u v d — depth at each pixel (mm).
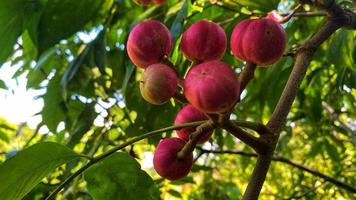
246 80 183
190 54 191
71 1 358
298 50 246
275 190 759
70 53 506
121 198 245
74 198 394
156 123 429
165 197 625
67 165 388
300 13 316
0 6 357
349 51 348
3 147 656
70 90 426
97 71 450
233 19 376
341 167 605
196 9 336
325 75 532
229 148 654
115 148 218
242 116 553
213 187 605
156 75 178
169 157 198
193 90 166
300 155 726
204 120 209
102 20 417
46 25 358
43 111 459
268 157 201
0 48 366
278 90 448
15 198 219
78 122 452
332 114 533
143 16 400
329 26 250
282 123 211
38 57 375
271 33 179
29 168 214
